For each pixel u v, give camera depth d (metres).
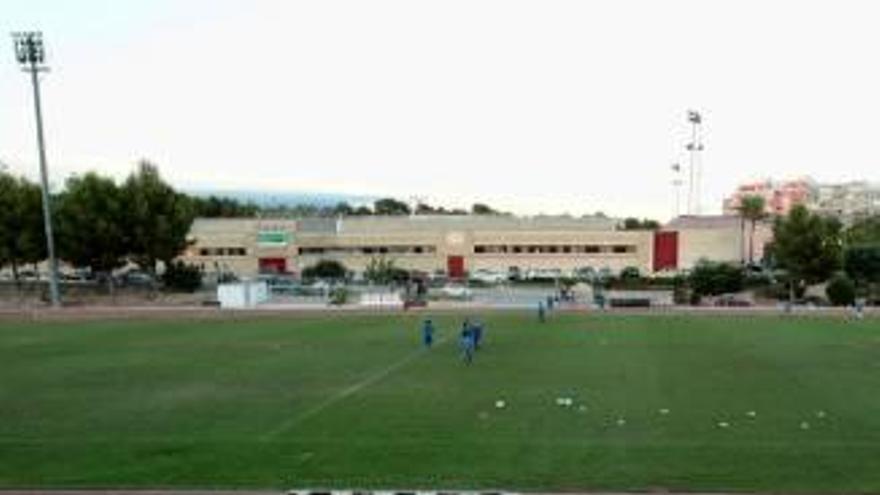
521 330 57.69
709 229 125.06
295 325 63.28
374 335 55.81
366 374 38.62
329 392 33.84
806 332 55.75
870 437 24.98
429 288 98.00
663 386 34.41
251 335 56.41
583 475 20.95
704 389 33.62
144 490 20.00
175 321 67.19
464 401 31.42
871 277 92.69
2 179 96.19
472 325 48.69
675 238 123.56
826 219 93.81
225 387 35.38
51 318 70.19
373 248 127.88
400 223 131.50
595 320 64.88
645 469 21.48
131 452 23.84
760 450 23.39
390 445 24.34
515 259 125.56
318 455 23.27
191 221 100.31
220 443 24.86
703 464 21.94
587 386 34.53
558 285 100.31
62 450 24.19
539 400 31.44
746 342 50.06
